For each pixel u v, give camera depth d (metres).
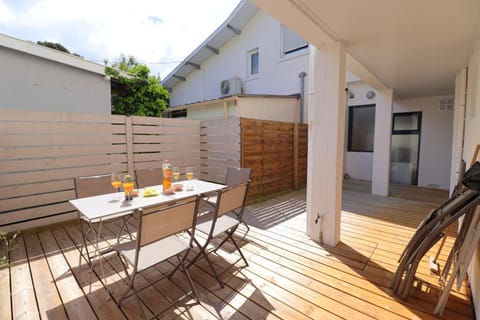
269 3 1.84
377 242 2.79
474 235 1.58
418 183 6.12
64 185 3.33
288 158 5.53
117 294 1.89
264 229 3.22
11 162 2.95
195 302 1.80
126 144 3.92
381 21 2.13
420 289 1.93
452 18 2.06
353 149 6.98
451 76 3.96
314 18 2.08
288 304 1.77
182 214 1.68
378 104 5.07
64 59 4.97
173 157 4.57
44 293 1.90
